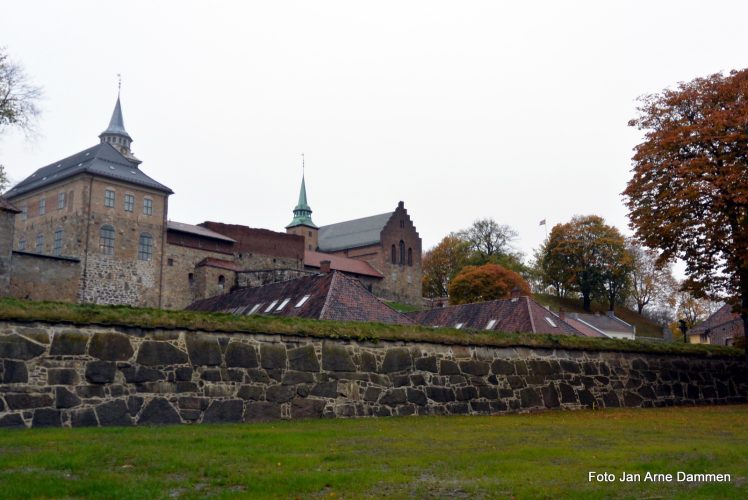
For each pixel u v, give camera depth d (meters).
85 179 80.12
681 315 114.81
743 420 20.84
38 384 16.45
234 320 19.67
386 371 21.75
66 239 80.56
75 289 67.62
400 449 13.82
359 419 20.20
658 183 34.53
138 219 84.38
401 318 40.44
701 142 33.19
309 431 16.45
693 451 13.84
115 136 128.25
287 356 20.12
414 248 135.75
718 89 34.72
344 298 39.75
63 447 12.91
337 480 10.66
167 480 10.56
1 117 49.50
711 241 32.22
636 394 26.95
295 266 107.81
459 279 106.19
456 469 11.78
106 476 10.59
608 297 119.19
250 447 13.57
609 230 116.44
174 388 18.17
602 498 9.87
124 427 16.70
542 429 17.89
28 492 9.52
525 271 128.62
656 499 9.84
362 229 138.00
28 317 16.62
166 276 86.62
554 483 10.74
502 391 23.78
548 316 51.91
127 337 17.86
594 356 26.47
